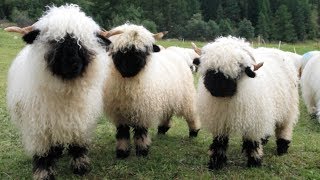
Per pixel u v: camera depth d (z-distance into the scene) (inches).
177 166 108.7
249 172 103.9
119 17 754.8
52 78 85.2
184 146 127.6
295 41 895.1
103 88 108.2
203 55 98.7
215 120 101.7
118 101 110.1
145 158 114.0
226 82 94.0
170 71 124.7
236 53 94.3
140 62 104.0
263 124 102.0
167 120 137.2
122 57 103.3
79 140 95.3
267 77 108.3
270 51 119.6
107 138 133.2
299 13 935.7
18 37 450.6
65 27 83.3
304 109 192.1
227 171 105.1
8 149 119.0
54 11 88.4
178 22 797.2
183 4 812.0
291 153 121.6
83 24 85.7
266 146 128.6
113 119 113.8
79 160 99.0
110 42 91.8
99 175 100.7
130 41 103.1
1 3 762.8
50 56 83.8
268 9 922.7
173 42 555.8
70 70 82.7
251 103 98.2
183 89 130.6
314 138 142.3
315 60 179.3
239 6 927.0
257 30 870.4
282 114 114.4
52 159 93.6
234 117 99.0
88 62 87.0
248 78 97.3
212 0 901.2
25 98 88.6
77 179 96.9
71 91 87.7
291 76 117.4
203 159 114.6
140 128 114.6
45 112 87.6
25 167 104.8
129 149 115.3
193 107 134.3
